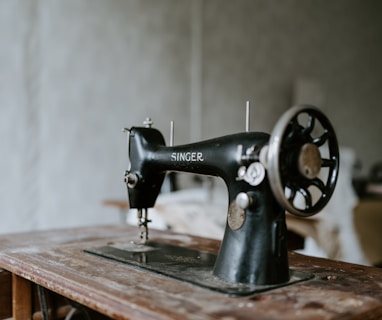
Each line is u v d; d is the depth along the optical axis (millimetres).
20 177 3373
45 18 3479
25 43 3377
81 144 3709
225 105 4949
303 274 1249
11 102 3318
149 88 4191
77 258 1432
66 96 3613
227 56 4953
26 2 3369
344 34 6766
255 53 5312
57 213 3578
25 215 3404
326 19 6402
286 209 1100
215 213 2814
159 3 4234
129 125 4043
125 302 1006
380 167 7211
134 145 1595
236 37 5059
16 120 3344
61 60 3578
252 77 5285
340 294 1079
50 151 3529
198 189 3990
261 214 1171
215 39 4805
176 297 1035
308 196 1139
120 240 1752
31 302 1533
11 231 3334
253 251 1157
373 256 4195
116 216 3932
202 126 4695
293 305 991
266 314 930
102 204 3561
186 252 1511
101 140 3840
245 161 1181
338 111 6738
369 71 7336
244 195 1161
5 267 1432
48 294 1576
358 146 7188
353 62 6977
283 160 1075
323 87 6367
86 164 3748
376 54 7480
